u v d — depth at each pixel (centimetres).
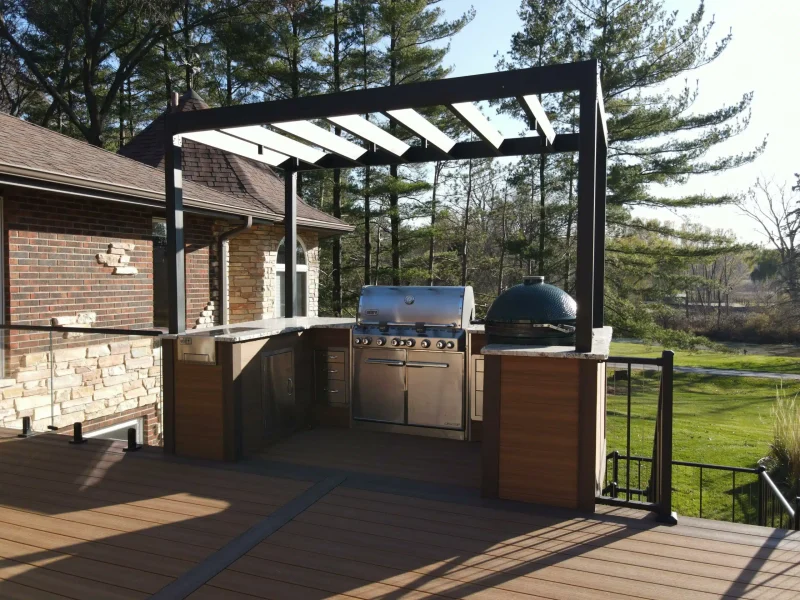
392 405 503
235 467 409
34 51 1986
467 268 2538
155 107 2284
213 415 425
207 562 274
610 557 275
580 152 324
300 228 1080
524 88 330
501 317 378
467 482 380
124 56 2077
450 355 481
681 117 1734
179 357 429
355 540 296
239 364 424
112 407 727
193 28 2003
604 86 1709
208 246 920
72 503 347
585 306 327
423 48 1867
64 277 677
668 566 266
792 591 243
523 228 2347
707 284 1866
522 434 341
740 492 813
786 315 2697
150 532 307
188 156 1076
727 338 2797
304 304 1136
